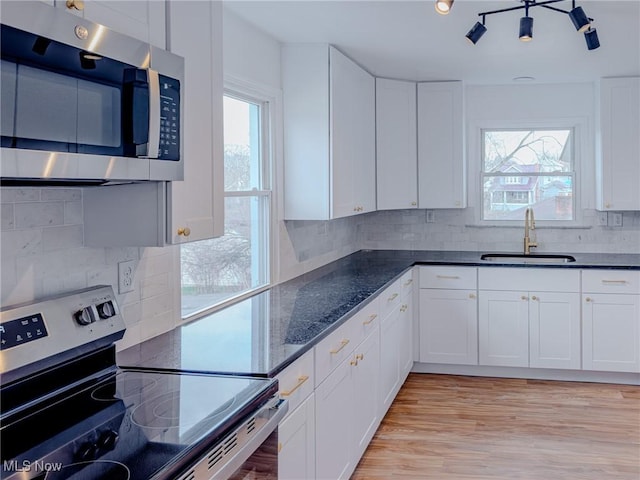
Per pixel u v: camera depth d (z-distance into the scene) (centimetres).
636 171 467
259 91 334
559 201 514
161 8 184
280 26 325
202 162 207
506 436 349
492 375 466
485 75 466
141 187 188
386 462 316
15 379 155
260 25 322
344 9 298
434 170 493
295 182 367
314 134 362
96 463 123
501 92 510
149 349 215
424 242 537
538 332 449
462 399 413
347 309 278
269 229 353
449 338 464
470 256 496
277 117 358
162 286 241
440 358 466
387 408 370
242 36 313
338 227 485
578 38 355
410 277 453
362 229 545
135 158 160
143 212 189
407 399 414
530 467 309
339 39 352
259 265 349
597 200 485
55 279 182
